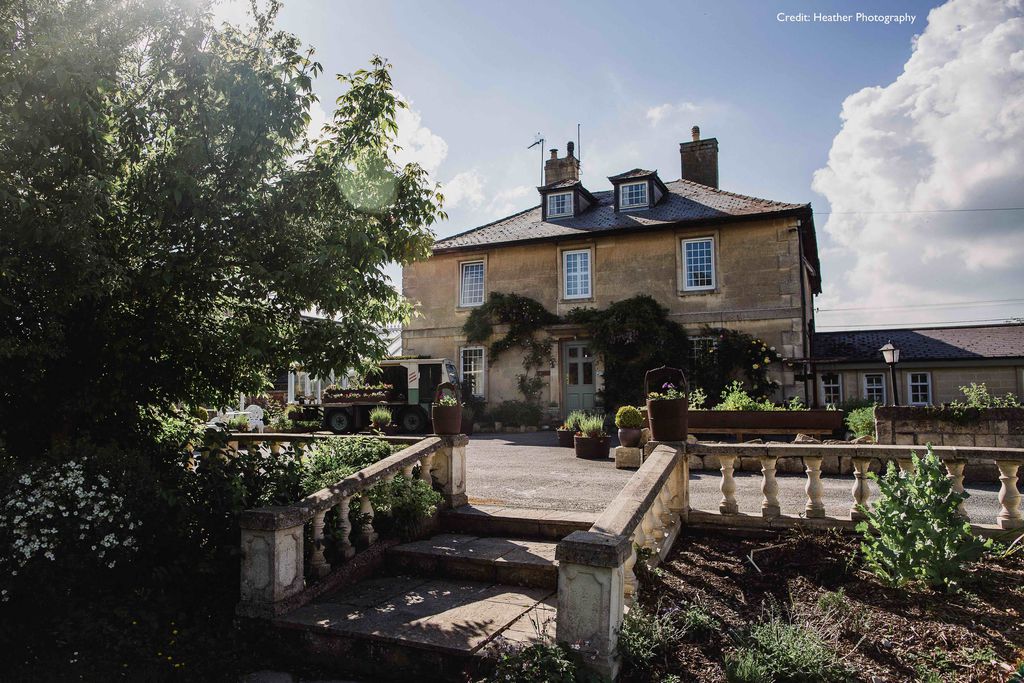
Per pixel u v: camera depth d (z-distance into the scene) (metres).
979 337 19.39
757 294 16.98
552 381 18.70
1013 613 3.73
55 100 4.23
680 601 4.18
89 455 4.63
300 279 5.11
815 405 16.09
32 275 4.40
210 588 4.73
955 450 4.84
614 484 8.40
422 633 3.92
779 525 5.31
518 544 5.54
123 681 3.69
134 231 5.27
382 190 6.00
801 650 3.37
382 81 5.89
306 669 4.03
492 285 19.83
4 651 3.93
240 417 16.09
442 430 6.46
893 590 4.11
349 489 5.05
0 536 3.99
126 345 5.29
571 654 3.39
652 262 18.11
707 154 20.95
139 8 4.64
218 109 5.17
